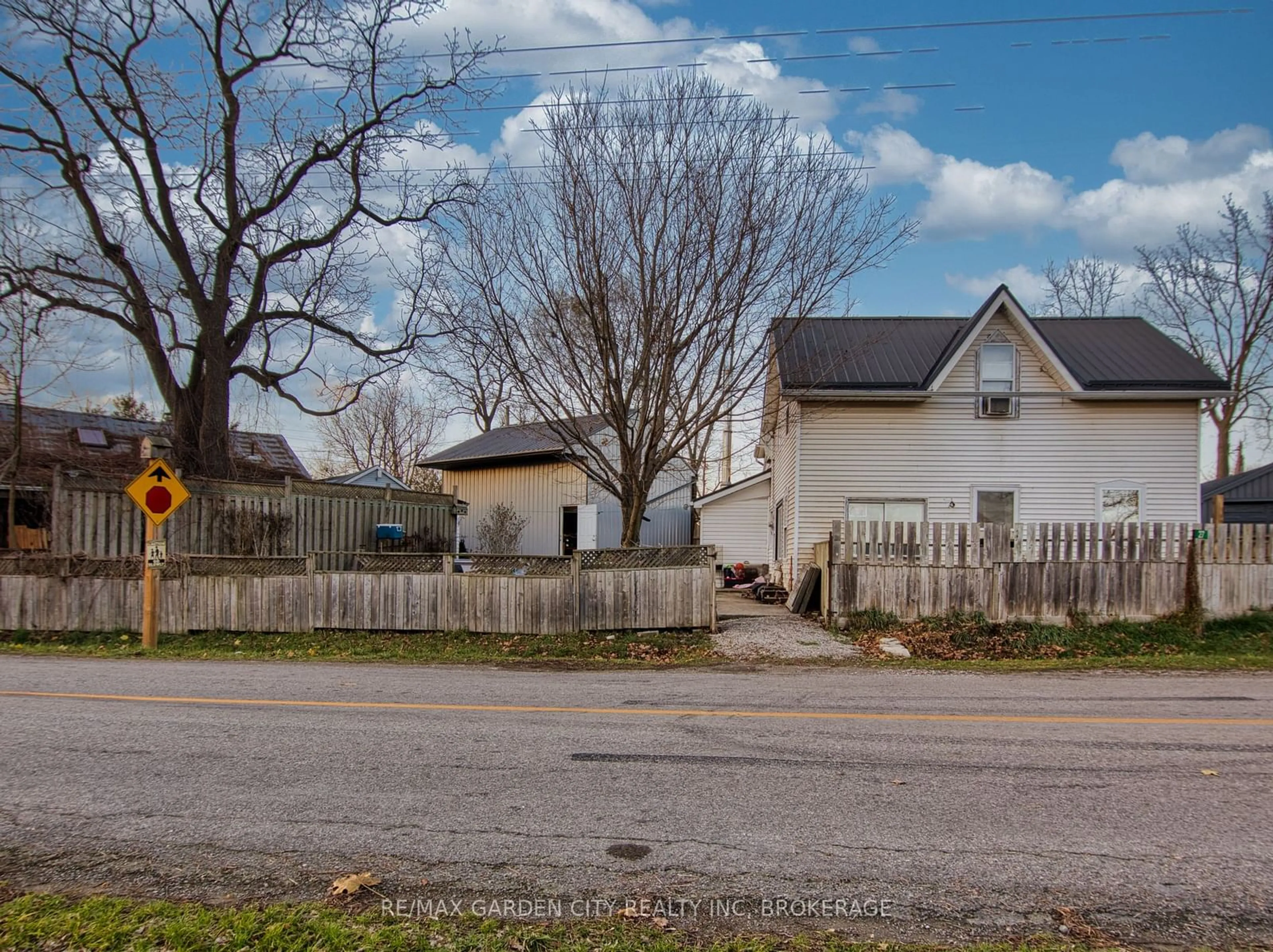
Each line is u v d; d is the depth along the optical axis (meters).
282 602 14.02
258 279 19.31
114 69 17.31
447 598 13.71
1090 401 17.73
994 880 3.85
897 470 17.95
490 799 4.93
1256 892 3.73
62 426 27.84
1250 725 6.91
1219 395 17.11
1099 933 3.39
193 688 8.98
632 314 13.55
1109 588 13.52
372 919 3.50
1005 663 11.28
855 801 4.89
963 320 20.44
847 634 13.44
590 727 6.80
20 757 5.88
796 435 18.33
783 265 13.33
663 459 13.96
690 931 3.41
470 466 30.50
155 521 13.10
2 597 14.62
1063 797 4.96
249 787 5.18
